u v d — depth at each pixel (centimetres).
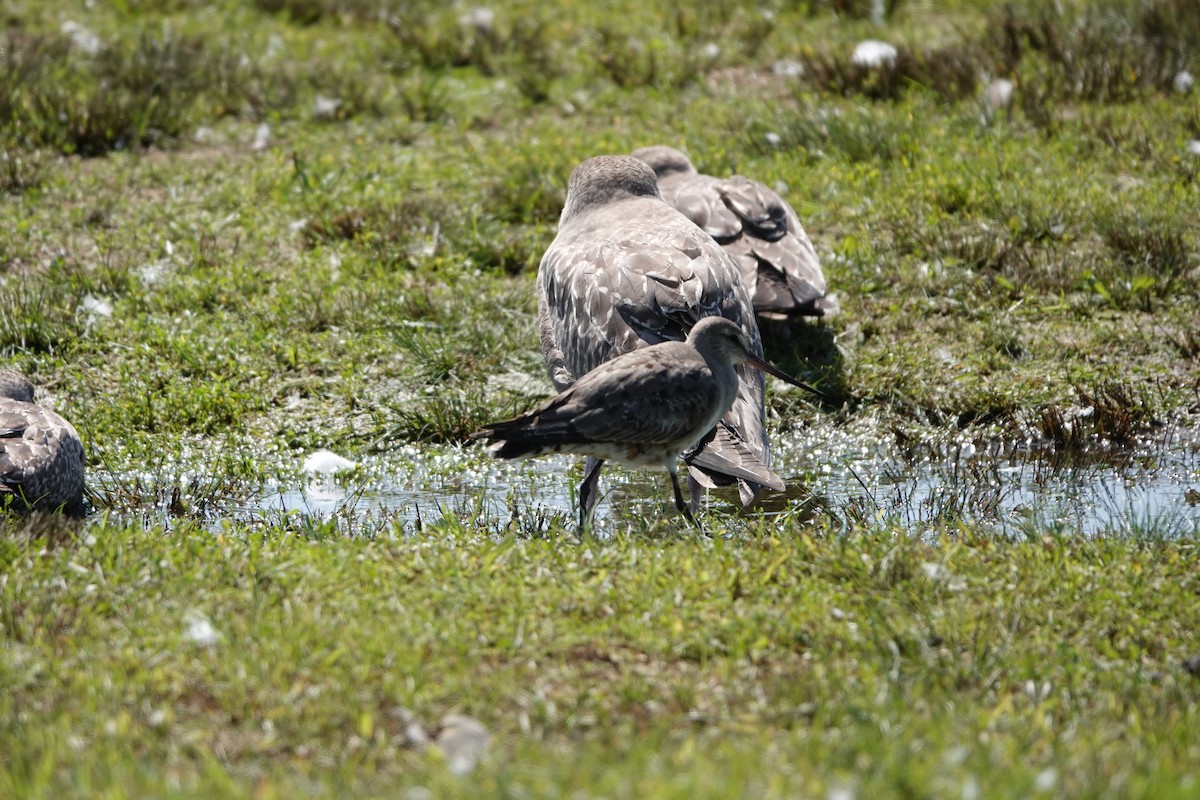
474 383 1334
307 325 1400
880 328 1396
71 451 1112
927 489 1161
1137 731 681
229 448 1238
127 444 1232
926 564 868
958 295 1428
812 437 1273
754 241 1362
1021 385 1307
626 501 1152
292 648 749
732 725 687
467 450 1262
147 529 1028
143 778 619
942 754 633
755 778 609
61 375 1326
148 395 1276
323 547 925
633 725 688
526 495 1172
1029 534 962
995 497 1127
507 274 1507
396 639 763
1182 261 1454
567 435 970
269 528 1023
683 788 586
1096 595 838
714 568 872
